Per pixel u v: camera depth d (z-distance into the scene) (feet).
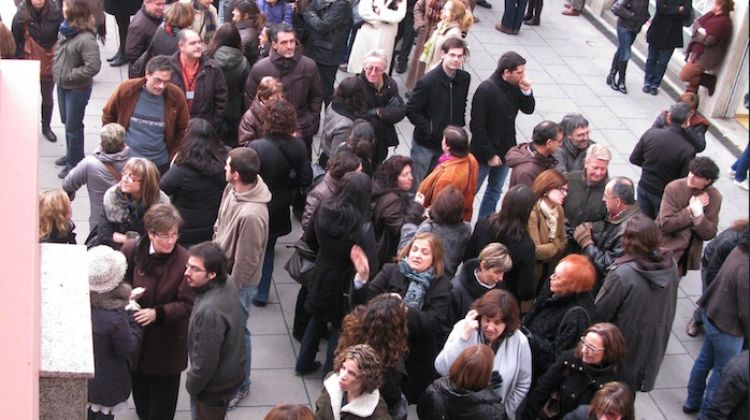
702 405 43.45
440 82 52.39
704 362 43.65
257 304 48.32
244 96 53.88
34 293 17.22
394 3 67.92
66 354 21.29
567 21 86.63
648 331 39.40
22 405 14.71
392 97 51.52
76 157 56.44
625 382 34.94
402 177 43.47
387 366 33.35
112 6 67.26
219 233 40.70
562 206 44.57
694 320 50.14
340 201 38.58
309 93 53.36
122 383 35.12
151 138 48.62
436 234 40.14
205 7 60.39
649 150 52.08
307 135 53.78
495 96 51.83
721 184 65.05
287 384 43.73
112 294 33.47
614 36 84.38
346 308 40.42
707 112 71.26
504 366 35.04
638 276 38.68
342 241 38.73
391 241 43.45
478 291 37.86
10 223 18.42
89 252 33.50
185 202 42.86
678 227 46.29
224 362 35.09
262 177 44.04
